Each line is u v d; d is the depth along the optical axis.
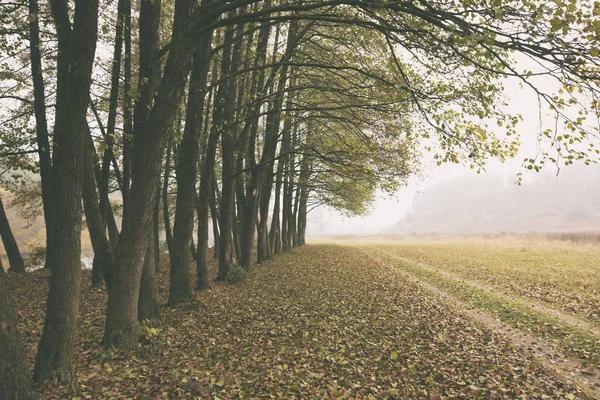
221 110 12.42
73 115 5.10
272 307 10.26
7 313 3.71
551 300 11.68
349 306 10.70
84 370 5.64
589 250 25.06
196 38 6.40
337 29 11.64
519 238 38.81
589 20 4.67
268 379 5.71
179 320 8.62
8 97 12.79
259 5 13.55
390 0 5.68
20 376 3.69
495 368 6.28
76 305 5.33
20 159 14.93
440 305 11.43
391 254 30.17
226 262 14.53
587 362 6.72
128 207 6.63
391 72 9.59
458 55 5.91
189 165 10.35
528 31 5.31
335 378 5.91
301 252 31.12
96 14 5.24
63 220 5.15
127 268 6.62
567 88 5.28
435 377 5.97
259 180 17.33
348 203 28.69
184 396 4.98
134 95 6.54
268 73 13.96
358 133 12.48
